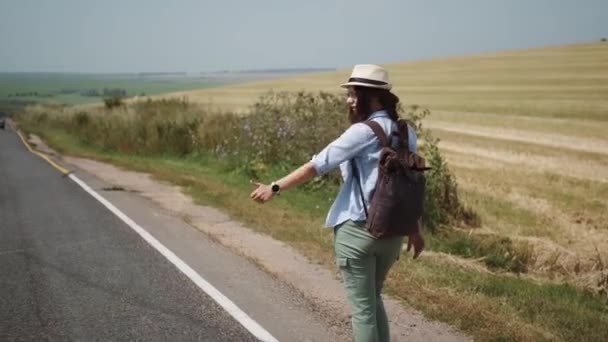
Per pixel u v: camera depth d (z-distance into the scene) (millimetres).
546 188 15164
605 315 6395
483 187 15008
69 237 8023
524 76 53562
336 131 13375
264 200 3512
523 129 28234
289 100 16469
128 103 29156
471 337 4742
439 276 6559
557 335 5035
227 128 18797
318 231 8625
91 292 5785
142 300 5570
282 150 14578
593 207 13195
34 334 4801
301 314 5238
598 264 9203
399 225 3412
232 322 5059
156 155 19922
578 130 27328
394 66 76688
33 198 11094
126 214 9594
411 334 4773
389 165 3371
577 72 52844
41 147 23859
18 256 7062
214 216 9602
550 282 8422
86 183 13031
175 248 7465
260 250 7445
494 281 7043
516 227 11266
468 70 63781
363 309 3635
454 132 28000
